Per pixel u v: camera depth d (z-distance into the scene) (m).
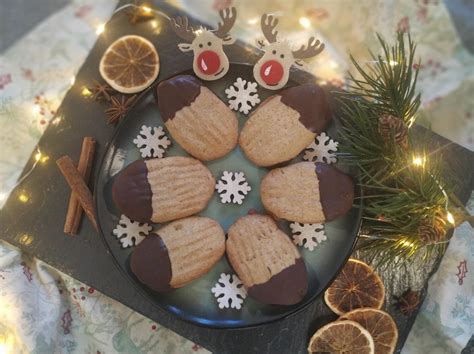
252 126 0.38
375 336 0.41
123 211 0.37
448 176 0.43
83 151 0.42
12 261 0.43
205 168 0.39
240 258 0.37
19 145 0.43
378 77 0.36
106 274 0.42
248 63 0.42
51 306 0.43
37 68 0.44
